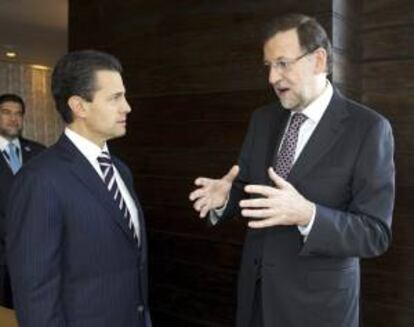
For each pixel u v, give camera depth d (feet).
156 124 9.20
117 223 4.44
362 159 4.55
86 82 4.33
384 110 7.09
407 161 6.86
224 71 8.04
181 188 8.86
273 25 4.79
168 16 8.84
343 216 4.38
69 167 4.28
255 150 5.33
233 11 7.86
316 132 4.75
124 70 9.70
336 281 4.67
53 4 14.44
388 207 4.53
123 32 9.68
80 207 4.22
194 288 8.75
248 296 5.08
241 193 5.48
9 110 10.52
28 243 3.97
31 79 27.73
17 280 4.00
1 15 15.69
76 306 4.22
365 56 7.26
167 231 9.14
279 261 4.77
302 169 4.71
